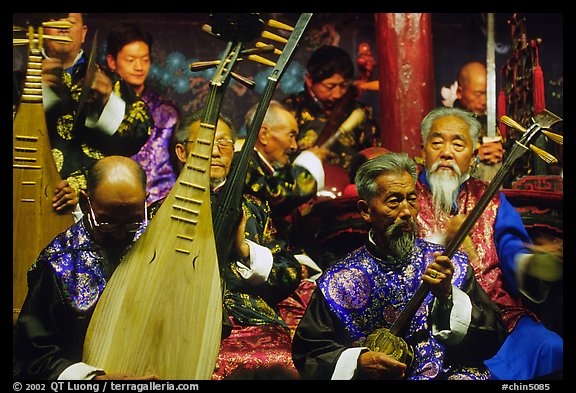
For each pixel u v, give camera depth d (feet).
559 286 30.76
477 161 35.70
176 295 25.26
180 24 52.16
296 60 53.01
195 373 24.95
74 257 26.73
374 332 26.07
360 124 43.11
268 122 33.91
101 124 33.68
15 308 28.89
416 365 26.13
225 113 52.26
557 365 28.73
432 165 31.78
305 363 26.04
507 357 29.09
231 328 26.91
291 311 31.45
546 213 32.65
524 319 30.14
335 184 36.99
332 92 43.83
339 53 44.09
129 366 25.00
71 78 34.40
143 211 26.81
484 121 42.60
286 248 31.50
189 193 25.59
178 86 52.03
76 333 26.37
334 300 26.61
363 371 25.31
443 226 31.40
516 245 30.96
